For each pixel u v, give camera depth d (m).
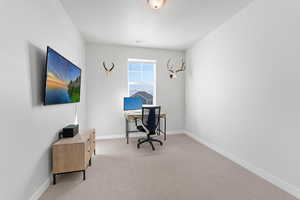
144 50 4.19
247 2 2.18
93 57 3.87
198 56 3.73
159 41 3.73
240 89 2.44
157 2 2.02
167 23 2.79
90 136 2.44
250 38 2.23
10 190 1.21
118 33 3.24
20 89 1.33
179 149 3.18
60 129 2.17
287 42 1.75
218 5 2.24
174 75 4.25
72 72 2.41
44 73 1.72
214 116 3.13
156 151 3.07
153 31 3.15
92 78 3.88
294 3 1.67
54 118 1.98
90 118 3.91
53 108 1.95
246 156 2.35
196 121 3.87
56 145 1.84
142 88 4.39
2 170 1.13
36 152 1.57
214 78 3.12
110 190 1.79
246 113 2.34
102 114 3.98
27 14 1.42
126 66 4.09
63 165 1.87
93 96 3.91
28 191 1.44
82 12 2.40
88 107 3.89
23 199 1.37
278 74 1.85
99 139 3.95
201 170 2.28
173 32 3.21
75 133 2.28
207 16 2.56
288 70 1.74
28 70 1.44
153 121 3.32
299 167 1.67
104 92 3.97
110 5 2.21
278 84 1.86
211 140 3.25
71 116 2.62
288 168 1.77
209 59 3.28
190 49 4.13
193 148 3.23
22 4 1.34
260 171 2.10
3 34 1.13
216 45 3.03
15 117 1.26
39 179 1.64
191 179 2.03
